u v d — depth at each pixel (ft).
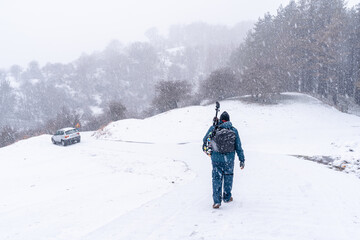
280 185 17.60
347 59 170.91
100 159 53.31
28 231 14.48
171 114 97.04
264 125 88.28
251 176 21.94
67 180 36.76
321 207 12.45
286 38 162.61
